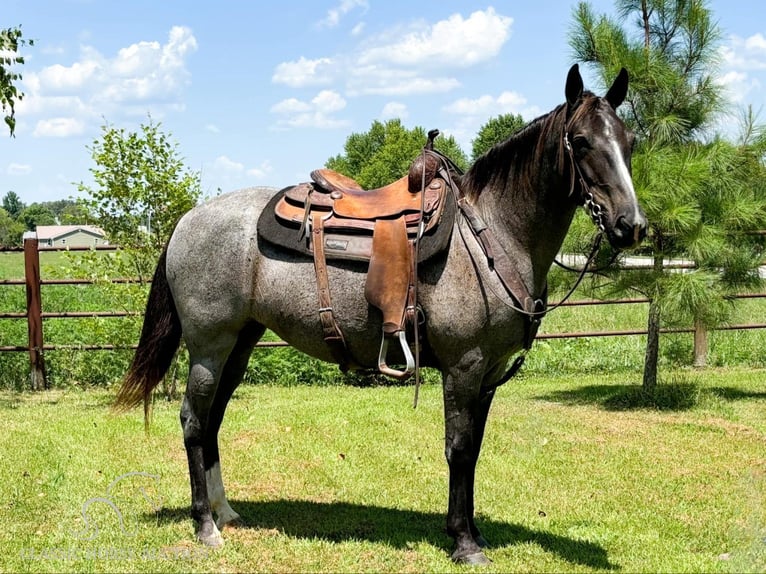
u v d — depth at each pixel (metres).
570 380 9.23
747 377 9.20
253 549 3.78
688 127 7.50
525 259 3.55
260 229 3.79
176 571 3.52
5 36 7.37
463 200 3.66
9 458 5.47
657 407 7.61
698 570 3.58
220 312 3.86
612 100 3.52
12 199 84.19
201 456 3.92
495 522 4.25
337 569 3.55
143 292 7.71
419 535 4.02
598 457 5.68
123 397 4.10
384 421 6.80
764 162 7.60
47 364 8.84
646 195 6.57
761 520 4.27
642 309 12.39
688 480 5.09
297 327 3.79
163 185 7.52
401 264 3.52
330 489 4.83
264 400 7.88
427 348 3.64
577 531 4.10
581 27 7.57
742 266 7.39
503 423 6.84
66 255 7.91
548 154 3.43
